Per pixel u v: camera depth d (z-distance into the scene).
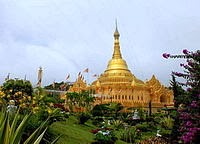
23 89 27.00
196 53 10.60
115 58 120.00
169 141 13.64
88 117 43.41
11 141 5.19
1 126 5.22
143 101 107.62
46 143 17.41
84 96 63.94
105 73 116.19
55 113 25.17
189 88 10.38
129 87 107.81
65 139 23.77
